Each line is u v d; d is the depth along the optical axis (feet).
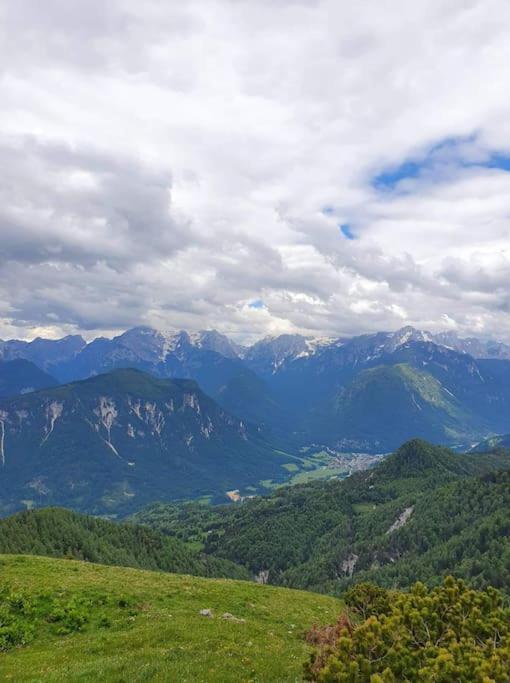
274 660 104.99
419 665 85.35
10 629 119.24
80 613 133.18
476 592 113.60
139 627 125.70
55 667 96.58
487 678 75.36
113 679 84.23
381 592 165.58
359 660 84.48
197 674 89.51
